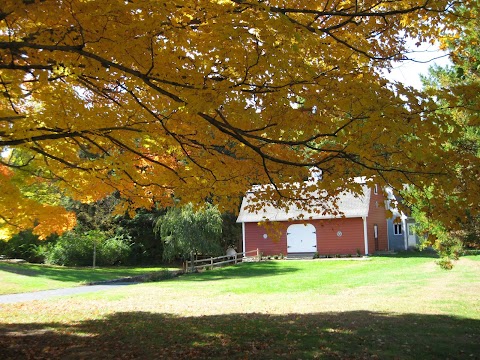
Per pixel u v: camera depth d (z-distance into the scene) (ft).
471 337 24.44
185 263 82.89
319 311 34.37
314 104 13.93
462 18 16.53
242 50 13.19
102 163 17.98
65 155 20.63
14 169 23.03
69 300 44.37
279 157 18.42
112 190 23.57
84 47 13.98
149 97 17.54
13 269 71.36
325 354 21.33
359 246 93.76
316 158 17.63
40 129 16.53
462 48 18.57
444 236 29.40
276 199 20.38
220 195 21.24
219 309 36.99
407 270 63.41
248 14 12.71
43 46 13.42
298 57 14.85
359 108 12.73
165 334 26.48
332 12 15.67
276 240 22.33
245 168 19.20
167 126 18.54
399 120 12.57
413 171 14.38
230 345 23.38
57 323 30.99
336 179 16.06
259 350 22.24
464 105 13.85
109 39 13.38
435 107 13.51
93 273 77.41
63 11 12.80
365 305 36.37
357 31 17.38
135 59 14.23
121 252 102.58
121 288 55.77
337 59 16.49
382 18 17.20
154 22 12.55
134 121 18.21
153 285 58.65
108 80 16.51
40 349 22.79
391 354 21.24
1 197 21.12
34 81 16.83
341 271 67.00
